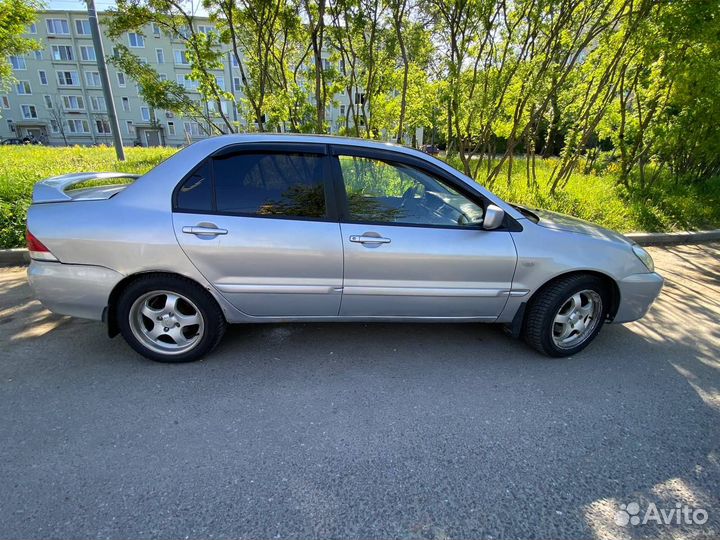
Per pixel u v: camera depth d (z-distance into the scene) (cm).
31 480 198
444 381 295
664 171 1212
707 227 820
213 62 734
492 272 305
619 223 772
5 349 312
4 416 241
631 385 299
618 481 214
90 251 271
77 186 461
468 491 204
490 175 905
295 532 179
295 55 884
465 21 699
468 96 789
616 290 325
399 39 692
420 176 304
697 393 292
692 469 224
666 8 740
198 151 282
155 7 691
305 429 242
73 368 292
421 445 233
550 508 197
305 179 288
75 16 5047
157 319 295
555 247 310
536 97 799
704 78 794
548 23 734
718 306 457
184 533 177
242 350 326
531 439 241
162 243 271
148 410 252
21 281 441
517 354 336
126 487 198
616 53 828
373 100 806
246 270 283
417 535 181
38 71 5234
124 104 5444
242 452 222
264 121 797
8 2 1296
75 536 173
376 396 275
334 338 350
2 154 1344
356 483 206
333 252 286
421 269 297
